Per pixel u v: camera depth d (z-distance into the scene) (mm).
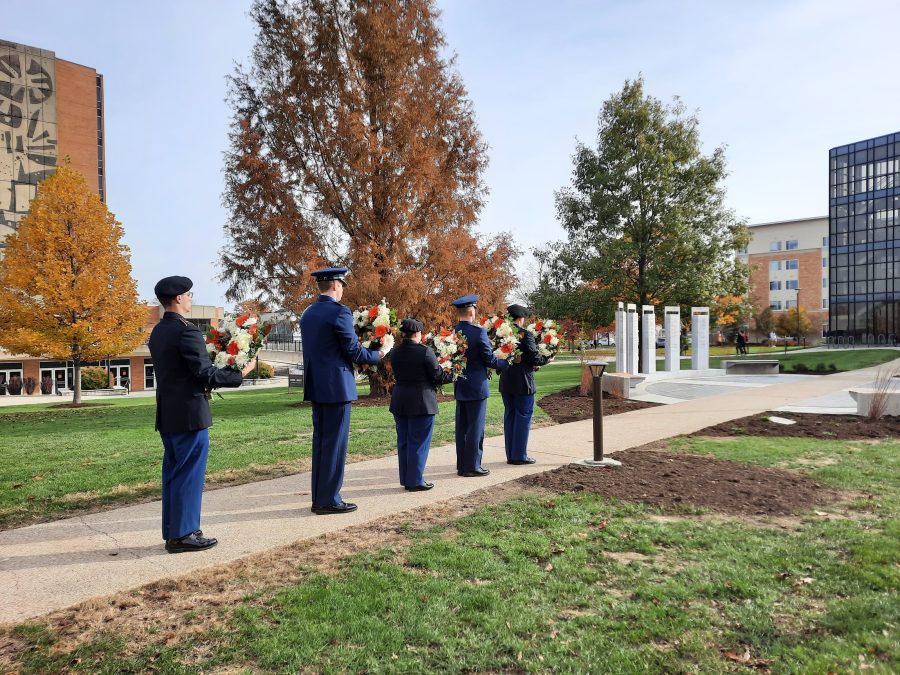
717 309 31625
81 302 22297
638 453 7645
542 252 30203
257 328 4652
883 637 2902
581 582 3646
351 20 17625
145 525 5035
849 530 4465
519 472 6777
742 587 3512
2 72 47844
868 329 59438
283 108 17375
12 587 3684
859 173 60031
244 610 3318
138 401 25438
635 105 28281
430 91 18672
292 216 17359
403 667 2730
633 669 2693
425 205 17781
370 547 4340
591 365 7027
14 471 7367
